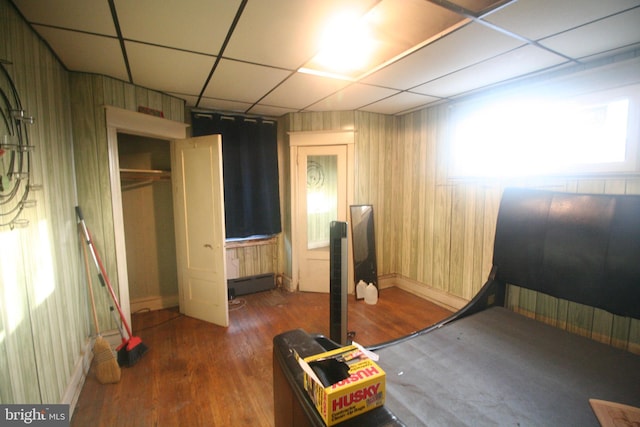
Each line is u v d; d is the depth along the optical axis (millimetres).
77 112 2273
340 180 3703
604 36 1755
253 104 3254
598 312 2105
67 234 2033
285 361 1302
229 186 3572
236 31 1680
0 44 1302
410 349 1905
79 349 2123
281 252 4125
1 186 1222
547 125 2396
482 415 1359
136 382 2129
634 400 1430
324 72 2344
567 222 2107
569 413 1359
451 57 2062
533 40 1812
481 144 2912
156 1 1384
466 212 3098
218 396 1989
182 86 2625
